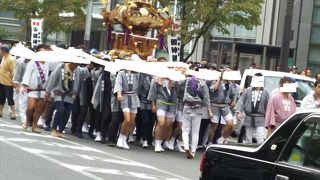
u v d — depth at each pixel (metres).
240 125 16.81
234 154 6.57
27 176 10.00
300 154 5.87
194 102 14.39
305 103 12.51
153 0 26.81
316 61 37.09
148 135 15.79
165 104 14.97
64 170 10.87
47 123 16.84
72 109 16.45
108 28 21.33
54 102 15.98
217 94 15.73
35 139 14.59
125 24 20.14
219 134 16.11
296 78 17.72
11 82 18.77
